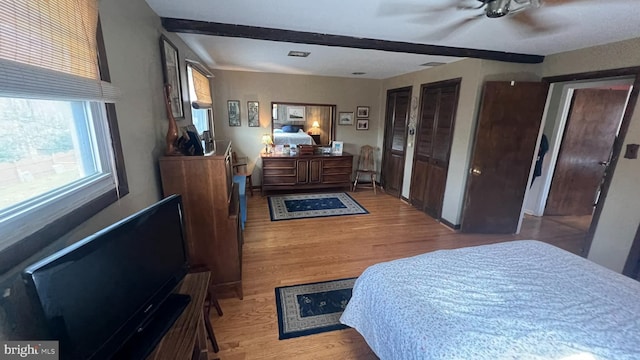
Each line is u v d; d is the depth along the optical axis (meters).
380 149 5.56
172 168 1.80
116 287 0.88
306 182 5.02
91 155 1.16
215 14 1.98
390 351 1.14
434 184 3.92
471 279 1.35
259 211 4.07
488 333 1.00
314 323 1.89
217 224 1.96
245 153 4.98
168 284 1.17
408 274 1.38
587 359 0.91
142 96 1.62
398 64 3.73
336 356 1.63
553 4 1.68
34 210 0.79
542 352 0.94
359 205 4.45
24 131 0.82
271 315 1.96
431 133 3.96
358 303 1.45
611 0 1.60
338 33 2.40
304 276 2.44
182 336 1.05
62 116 0.99
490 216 3.42
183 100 2.51
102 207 1.14
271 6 1.83
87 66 1.01
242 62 3.86
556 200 4.09
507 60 2.95
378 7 1.80
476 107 3.17
